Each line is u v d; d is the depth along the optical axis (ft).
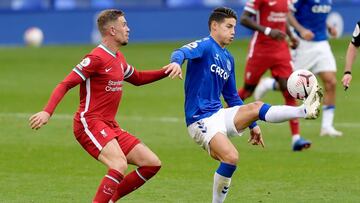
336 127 136.05
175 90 180.14
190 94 81.92
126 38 79.51
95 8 281.95
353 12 272.10
